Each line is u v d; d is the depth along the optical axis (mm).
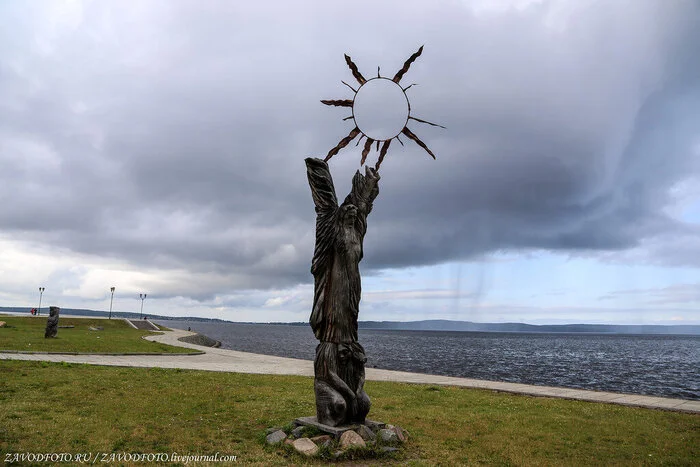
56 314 34656
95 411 11312
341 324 9289
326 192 9828
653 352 93875
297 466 7891
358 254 9492
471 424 11578
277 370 23094
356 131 9172
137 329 63406
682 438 10680
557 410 13797
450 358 60625
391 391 16812
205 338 70188
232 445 9086
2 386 13836
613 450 9609
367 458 8398
